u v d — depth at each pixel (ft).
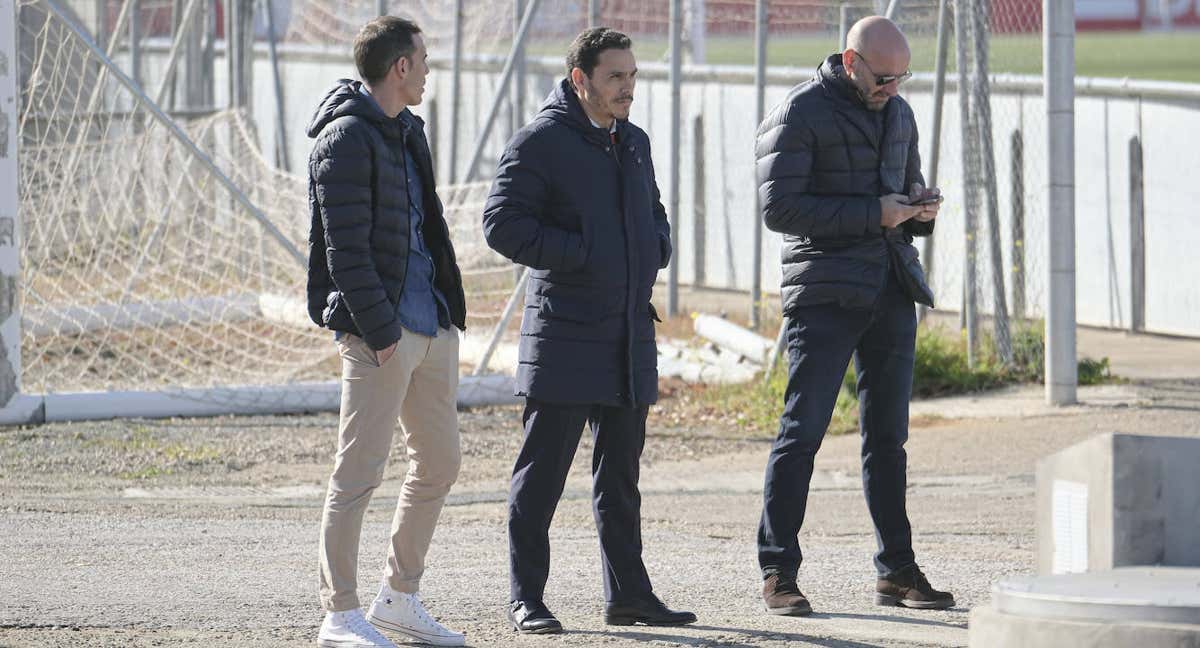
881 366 81.97
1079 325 205.16
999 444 133.39
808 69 223.30
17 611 78.74
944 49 164.66
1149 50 559.38
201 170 207.00
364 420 71.31
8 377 142.41
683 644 73.00
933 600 81.35
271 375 164.96
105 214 198.80
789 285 81.41
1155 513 59.67
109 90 239.50
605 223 75.05
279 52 287.69
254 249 196.24
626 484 77.46
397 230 70.33
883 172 80.89
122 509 108.99
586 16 251.19
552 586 87.25
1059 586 56.24
